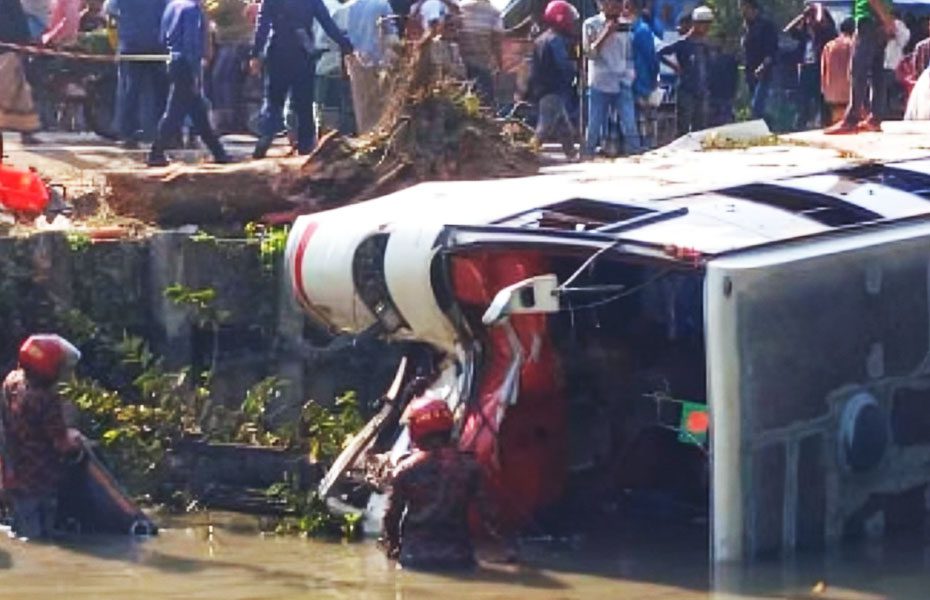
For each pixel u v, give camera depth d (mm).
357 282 18141
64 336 20906
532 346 17531
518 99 29047
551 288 16469
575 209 17641
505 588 15875
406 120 22406
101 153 27641
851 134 22750
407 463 16750
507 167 22516
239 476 19156
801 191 17906
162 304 21266
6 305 20938
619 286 16984
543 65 27359
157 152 25859
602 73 26875
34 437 18016
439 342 17812
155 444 19516
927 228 17312
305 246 18734
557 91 27344
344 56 26734
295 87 25656
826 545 16578
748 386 15938
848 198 17750
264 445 19375
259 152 25766
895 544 16844
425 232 17391
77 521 18188
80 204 23344
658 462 18359
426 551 16641
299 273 18797
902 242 16938
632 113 27172
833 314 16438
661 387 18000
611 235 16500
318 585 16078
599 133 27062
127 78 27953
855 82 23625
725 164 19766
